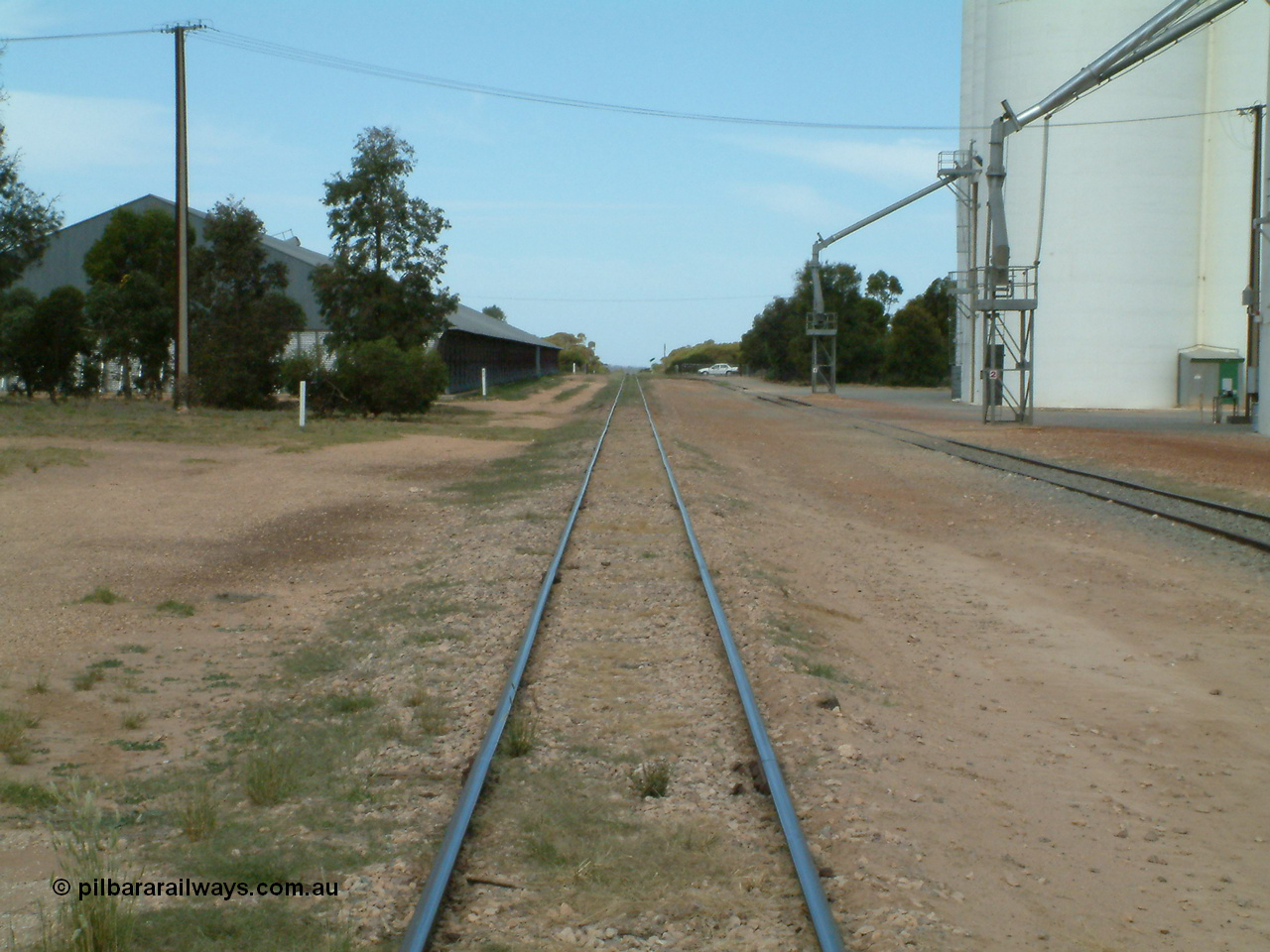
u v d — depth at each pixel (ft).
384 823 18.52
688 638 30.83
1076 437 109.50
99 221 200.95
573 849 17.58
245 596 36.55
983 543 51.06
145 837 17.92
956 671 30.12
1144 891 17.43
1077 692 28.37
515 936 14.90
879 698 26.84
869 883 16.60
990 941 15.30
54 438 86.99
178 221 124.36
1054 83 174.81
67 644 29.96
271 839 17.80
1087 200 174.50
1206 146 175.83
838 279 333.62
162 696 25.76
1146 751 24.06
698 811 19.22
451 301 155.12
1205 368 173.06
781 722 23.85
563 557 42.42
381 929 14.98
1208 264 176.86
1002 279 126.62
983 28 204.23
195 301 157.38
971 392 191.52
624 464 79.61
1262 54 169.48
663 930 15.25
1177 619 36.01
